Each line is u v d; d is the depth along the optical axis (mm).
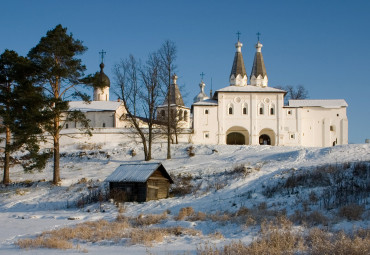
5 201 37969
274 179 34469
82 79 42625
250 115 80250
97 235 20469
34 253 16672
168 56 54031
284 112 80688
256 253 14562
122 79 53875
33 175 49781
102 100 90938
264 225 20688
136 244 18219
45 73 41219
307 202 26000
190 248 17109
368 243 14922
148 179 32469
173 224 22875
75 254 16344
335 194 27156
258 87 83312
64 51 41656
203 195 33094
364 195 26062
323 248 14766
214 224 22406
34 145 39625
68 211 31438
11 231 23328
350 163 35781
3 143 69375
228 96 80562
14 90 40719
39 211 32594
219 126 79625
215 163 47812
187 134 78688
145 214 27484
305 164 40531
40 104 39938
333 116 82812
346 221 21078
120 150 59094
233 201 29188
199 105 80000
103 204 32031
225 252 15008
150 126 54125
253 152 54938
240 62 87438
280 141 80000
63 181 43219
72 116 42938
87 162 55625
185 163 50469
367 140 66562
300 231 18875
